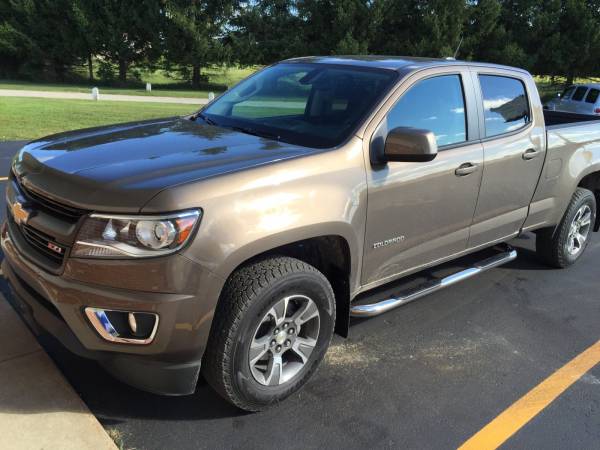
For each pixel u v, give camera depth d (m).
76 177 2.61
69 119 14.91
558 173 4.81
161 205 2.39
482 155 3.93
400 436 2.91
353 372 3.46
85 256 2.44
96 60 48.66
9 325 3.58
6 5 45.88
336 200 2.96
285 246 3.03
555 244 5.21
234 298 2.63
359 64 3.81
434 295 4.66
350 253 3.15
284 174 2.78
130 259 2.39
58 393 2.97
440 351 3.79
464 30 46.44
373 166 3.20
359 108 3.35
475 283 4.98
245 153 2.92
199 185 2.50
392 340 3.89
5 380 3.03
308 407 3.09
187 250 2.43
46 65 47.41
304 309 2.98
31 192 2.80
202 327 2.54
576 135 4.93
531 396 3.34
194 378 2.65
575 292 4.93
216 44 47.69
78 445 2.63
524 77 4.50
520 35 46.91
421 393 3.30
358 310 3.46
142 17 46.28
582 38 44.91
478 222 4.14
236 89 4.24
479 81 4.05
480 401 3.26
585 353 3.89
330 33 47.50
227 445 2.75
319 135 3.27
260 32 49.44
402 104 3.45
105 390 3.08
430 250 3.81
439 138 3.68
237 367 2.71
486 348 3.87
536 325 4.27
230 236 2.54
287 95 3.77
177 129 3.48
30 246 2.79
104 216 2.42
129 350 2.52
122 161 2.77
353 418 3.03
